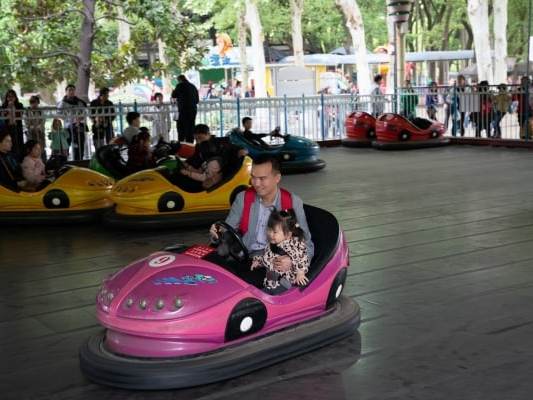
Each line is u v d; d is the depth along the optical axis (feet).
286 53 129.39
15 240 21.40
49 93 73.46
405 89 55.11
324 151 47.34
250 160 23.29
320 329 11.43
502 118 47.42
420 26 120.16
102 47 53.21
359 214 23.80
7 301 15.08
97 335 11.35
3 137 23.94
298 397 9.82
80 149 41.45
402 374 10.50
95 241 20.85
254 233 11.89
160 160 27.25
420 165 37.35
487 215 22.75
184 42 50.01
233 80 88.48
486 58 81.97
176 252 11.24
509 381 10.16
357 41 83.30
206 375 10.03
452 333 12.16
